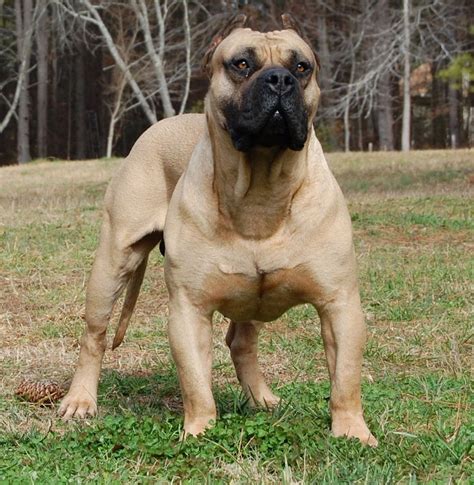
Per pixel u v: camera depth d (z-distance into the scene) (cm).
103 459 477
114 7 4247
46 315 877
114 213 614
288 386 636
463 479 440
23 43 4616
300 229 500
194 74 4566
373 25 3944
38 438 510
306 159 502
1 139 5691
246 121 476
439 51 4741
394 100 4969
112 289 616
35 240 1221
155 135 618
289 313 848
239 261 502
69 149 5328
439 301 887
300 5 4375
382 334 782
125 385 660
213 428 496
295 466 464
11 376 687
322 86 4500
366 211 1463
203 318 516
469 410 569
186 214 510
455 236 1247
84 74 5406
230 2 4031
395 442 499
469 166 2314
